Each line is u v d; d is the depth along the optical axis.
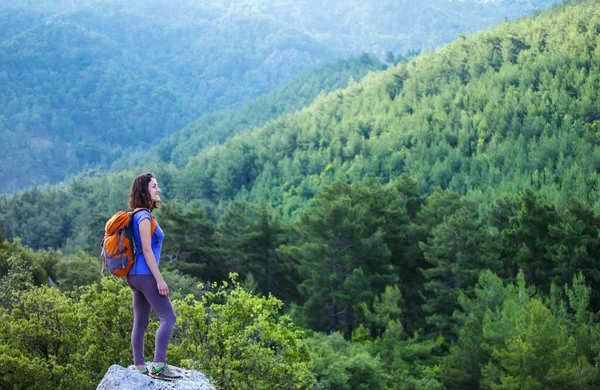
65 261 51.25
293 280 55.75
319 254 47.66
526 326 28.34
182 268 50.03
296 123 193.00
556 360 25.69
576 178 94.00
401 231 52.69
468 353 30.53
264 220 56.12
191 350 17.72
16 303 19.89
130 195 7.43
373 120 174.00
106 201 150.00
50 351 18.78
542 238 45.59
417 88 187.12
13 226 137.25
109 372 7.36
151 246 7.34
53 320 19.08
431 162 127.69
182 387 7.23
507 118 138.75
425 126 147.00
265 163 165.38
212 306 18.89
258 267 56.22
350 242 47.72
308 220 53.44
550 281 43.28
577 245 42.25
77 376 17.09
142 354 7.59
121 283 19.61
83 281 43.03
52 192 161.00
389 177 131.00
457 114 152.88
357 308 44.88
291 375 19.03
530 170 107.81
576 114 131.12
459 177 112.62
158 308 7.34
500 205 55.19
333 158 152.25
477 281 43.84
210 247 54.00
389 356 35.53
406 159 131.62
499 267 44.88
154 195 7.48
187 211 54.59
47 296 19.45
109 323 18.42
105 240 7.20
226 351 17.97
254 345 18.09
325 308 48.38
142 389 7.11
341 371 28.50
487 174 109.25
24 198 155.88
